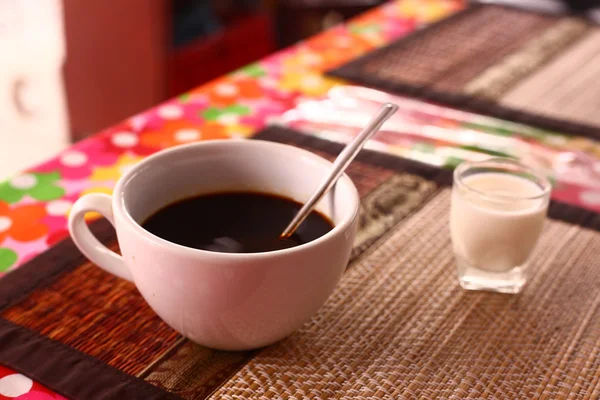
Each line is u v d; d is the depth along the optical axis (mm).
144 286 496
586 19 1010
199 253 469
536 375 512
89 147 702
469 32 945
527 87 821
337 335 528
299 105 780
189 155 540
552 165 706
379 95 800
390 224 621
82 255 579
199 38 1771
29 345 510
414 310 549
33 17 1714
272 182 553
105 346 515
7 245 589
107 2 1610
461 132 746
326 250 484
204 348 518
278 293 481
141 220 522
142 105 1694
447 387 501
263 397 490
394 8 1034
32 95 1793
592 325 546
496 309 554
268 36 1940
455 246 575
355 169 682
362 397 493
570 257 599
